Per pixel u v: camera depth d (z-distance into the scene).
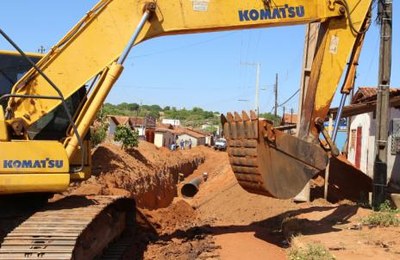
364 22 11.52
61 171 7.70
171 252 11.02
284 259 10.34
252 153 10.12
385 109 14.73
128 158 22.61
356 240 10.46
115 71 8.73
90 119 8.56
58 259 6.71
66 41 8.80
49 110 8.39
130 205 12.21
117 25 9.10
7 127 7.61
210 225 15.38
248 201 18.38
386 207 13.63
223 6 10.09
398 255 9.18
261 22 10.40
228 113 10.84
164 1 9.63
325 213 13.84
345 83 11.54
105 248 10.21
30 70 8.41
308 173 10.66
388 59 14.84
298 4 10.77
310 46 11.96
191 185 19.27
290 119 42.44
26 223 7.47
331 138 11.20
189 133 98.69
